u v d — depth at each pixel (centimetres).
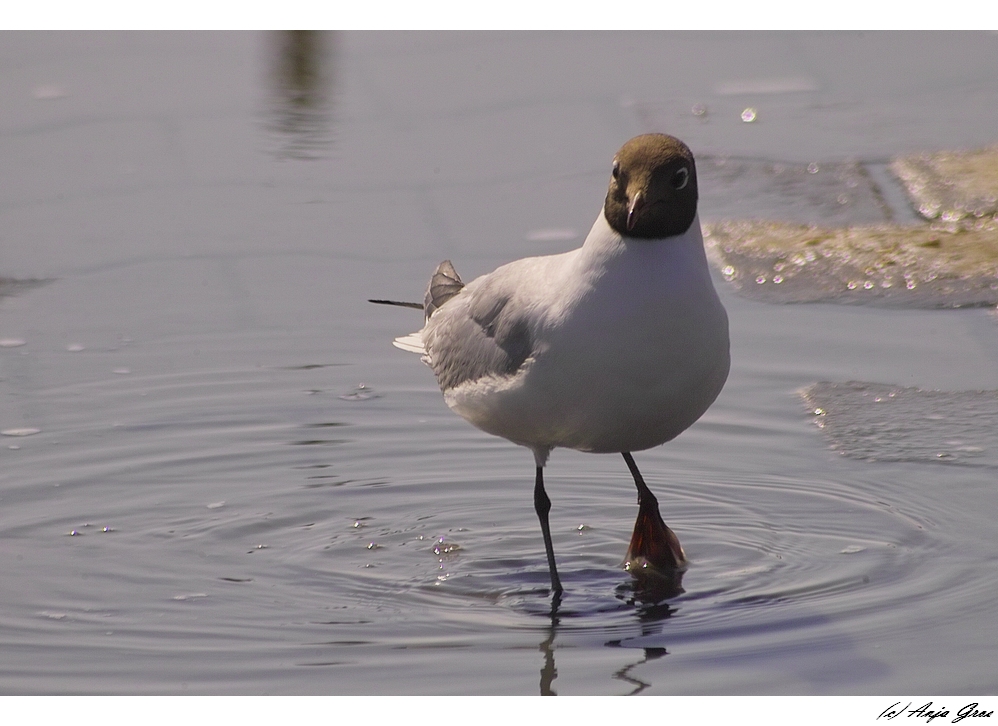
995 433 1094
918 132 1755
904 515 986
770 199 1576
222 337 1311
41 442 1120
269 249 1488
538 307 873
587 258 851
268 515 1014
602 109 1862
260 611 878
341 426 1154
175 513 1016
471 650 825
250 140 1783
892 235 1471
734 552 952
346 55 2120
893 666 794
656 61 2047
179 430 1141
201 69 2053
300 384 1224
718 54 2077
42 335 1314
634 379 845
